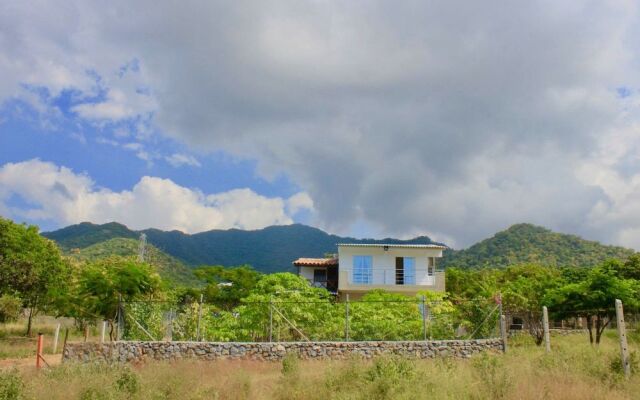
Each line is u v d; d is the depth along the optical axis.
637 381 10.82
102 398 10.38
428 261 39.03
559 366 12.59
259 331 21.45
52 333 35.47
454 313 22.67
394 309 22.73
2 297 32.44
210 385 12.11
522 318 33.53
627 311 32.19
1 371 11.07
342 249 38.88
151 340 20.14
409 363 12.48
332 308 22.39
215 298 40.22
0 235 33.47
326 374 12.55
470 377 11.75
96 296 22.05
